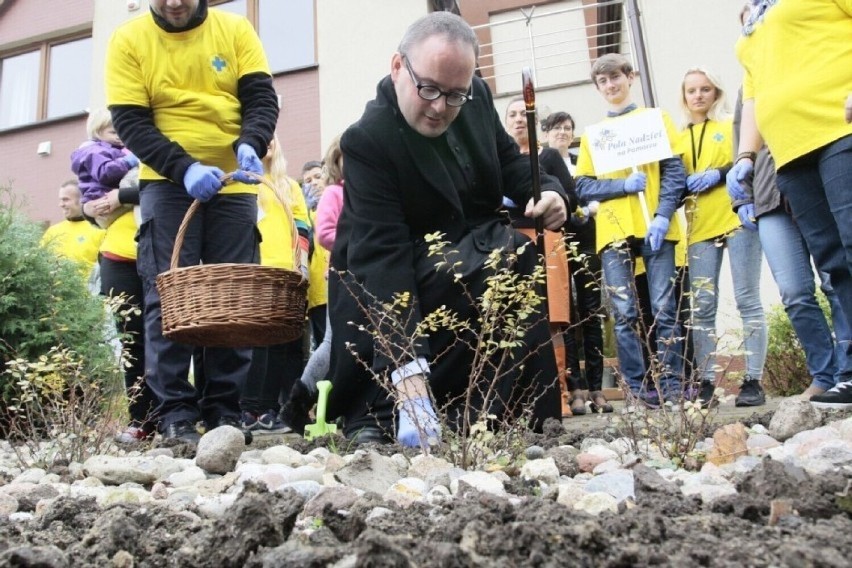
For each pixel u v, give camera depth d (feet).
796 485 4.37
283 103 33.27
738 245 14.15
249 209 12.41
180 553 4.00
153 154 11.27
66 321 13.89
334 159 14.34
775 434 7.79
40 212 37.91
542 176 10.53
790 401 7.91
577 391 15.74
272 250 15.52
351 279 9.55
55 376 9.78
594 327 16.35
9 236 14.51
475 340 9.35
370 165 9.61
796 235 12.10
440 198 9.74
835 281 10.36
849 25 9.53
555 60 38.14
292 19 34.30
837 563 3.16
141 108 11.76
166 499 6.09
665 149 14.83
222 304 9.87
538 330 9.45
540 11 39.52
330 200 14.02
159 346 11.53
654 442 7.09
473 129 10.15
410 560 3.22
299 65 33.88
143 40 11.85
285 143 33.04
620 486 5.26
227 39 12.46
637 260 16.19
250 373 15.06
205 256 12.17
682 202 15.23
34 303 13.92
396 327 8.61
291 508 4.21
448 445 7.32
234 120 12.42
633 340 14.60
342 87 32.65
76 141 37.99
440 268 9.37
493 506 4.25
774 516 3.92
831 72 9.43
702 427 6.91
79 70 39.75
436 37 8.89
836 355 12.29
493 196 10.39
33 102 40.22
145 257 11.81
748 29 10.82
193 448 9.97
